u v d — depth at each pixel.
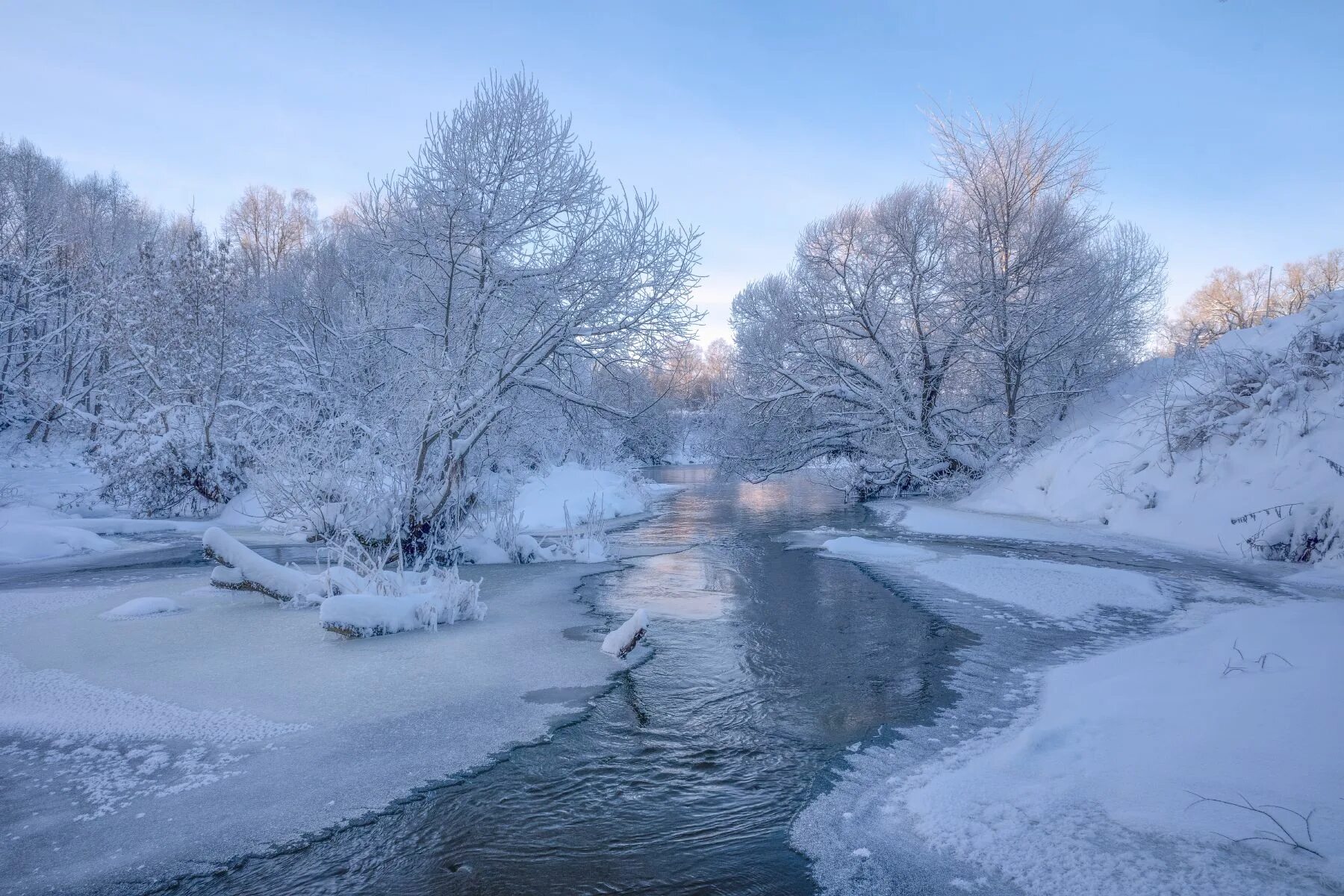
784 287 26.34
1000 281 21.45
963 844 3.64
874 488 25.20
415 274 14.62
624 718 5.68
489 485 15.24
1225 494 13.87
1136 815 3.70
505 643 7.68
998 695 5.98
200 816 4.15
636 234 13.69
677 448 48.72
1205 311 58.47
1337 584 9.98
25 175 29.94
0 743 5.04
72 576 11.52
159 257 20.27
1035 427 23.16
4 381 26.72
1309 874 3.04
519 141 13.35
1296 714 4.32
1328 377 13.67
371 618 7.76
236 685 6.23
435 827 4.07
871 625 8.47
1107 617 8.45
